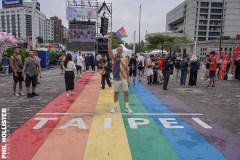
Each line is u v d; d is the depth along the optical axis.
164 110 8.09
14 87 10.27
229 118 7.24
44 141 5.16
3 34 24.34
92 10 31.61
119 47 7.45
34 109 7.88
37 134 5.57
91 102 9.20
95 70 25.80
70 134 5.60
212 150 4.82
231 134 5.79
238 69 18.06
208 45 64.31
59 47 46.28
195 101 9.79
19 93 10.39
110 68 12.77
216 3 111.38
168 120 6.89
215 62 14.02
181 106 8.77
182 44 80.00
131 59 14.25
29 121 6.55
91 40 31.58
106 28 31.91
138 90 12.52
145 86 14.09
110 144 5.04
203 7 111.44
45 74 20.62
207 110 8.23
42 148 4.81
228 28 112.19
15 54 10.02
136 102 9.38
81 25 31.33
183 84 14.98
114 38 54.53
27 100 9.32
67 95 10.26
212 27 112.69
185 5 118.25
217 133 5.84
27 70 9.84
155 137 5.48
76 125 6.26
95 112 7.64
